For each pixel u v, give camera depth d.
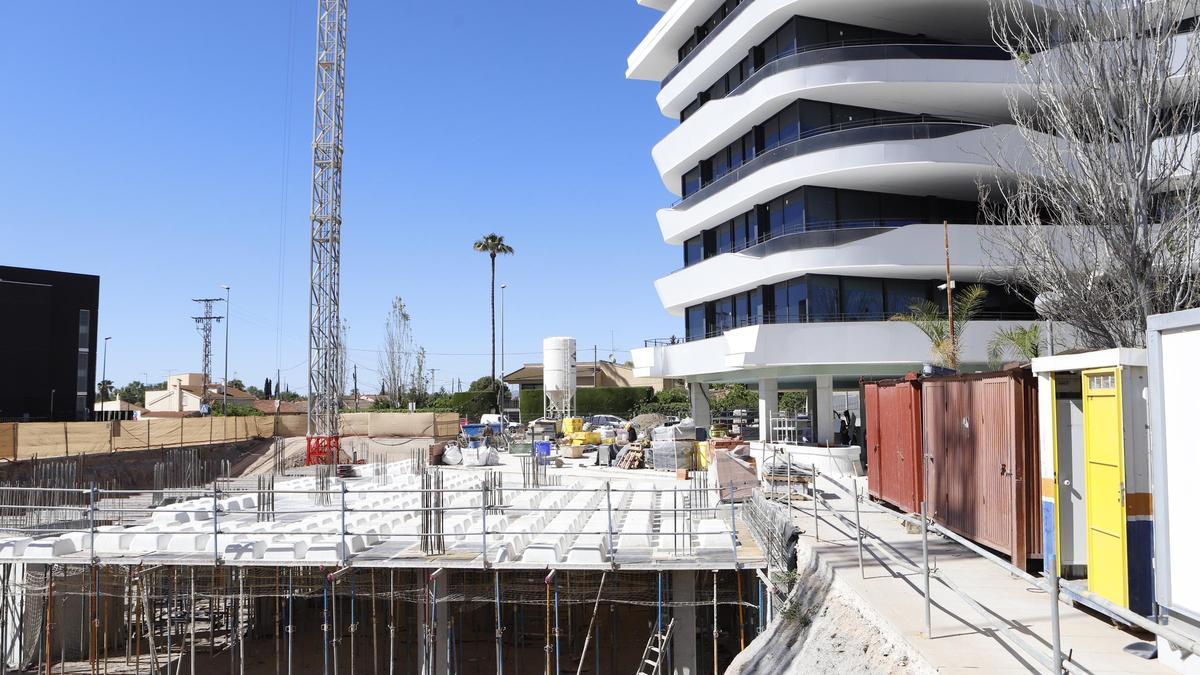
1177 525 6.80
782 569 13.98
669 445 33.97
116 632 21.47
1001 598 10.23
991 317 32.28
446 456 40.25
